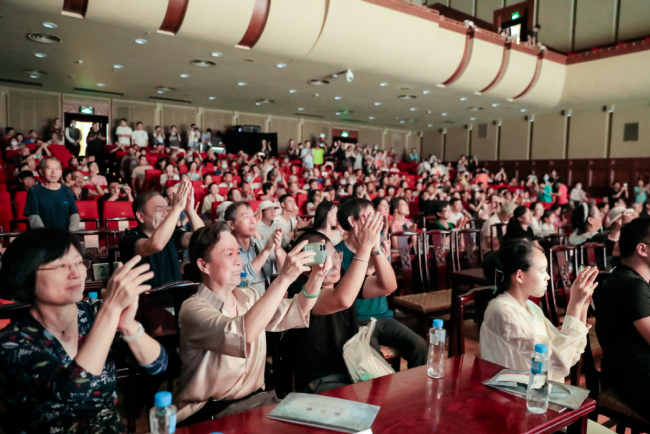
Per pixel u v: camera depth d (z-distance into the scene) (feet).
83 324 4.15
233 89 38.60
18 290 3.66
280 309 5.66
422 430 3.90
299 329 6.91
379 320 8.50
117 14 21.27
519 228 15.40
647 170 41.39
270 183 26.53
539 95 39.96
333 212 10.18
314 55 27.50
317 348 6.86
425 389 4.75
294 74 32.27
